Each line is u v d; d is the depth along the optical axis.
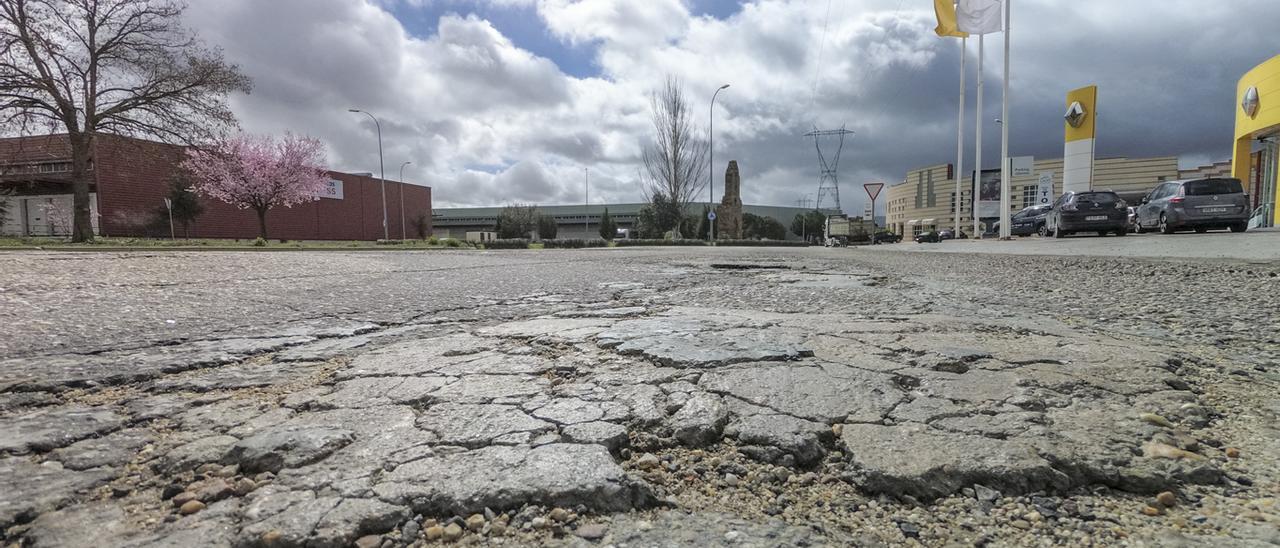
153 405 2.21
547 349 3.06
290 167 38.03
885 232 47.66
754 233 72.94
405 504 1.47
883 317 4.11
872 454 1.75
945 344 3.10
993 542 1.40
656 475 1.68
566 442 1.82
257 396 2.33
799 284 6.61
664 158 42.38
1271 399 2.29
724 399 2.21
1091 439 1.85
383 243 32.41
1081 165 27.62
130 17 22.75
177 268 7.69
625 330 3.54
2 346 3.15
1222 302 4.75
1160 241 13.14
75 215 22.92
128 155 25.39
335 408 2.14
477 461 1.69
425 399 2.24
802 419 2.01
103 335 3.46
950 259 11.16
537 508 1.48
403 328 3.77
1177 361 2.78
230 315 4.21
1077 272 7.55
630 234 63.03
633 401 2.18
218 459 1.72
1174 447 1.81
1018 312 4.45
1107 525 1.46
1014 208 67.75
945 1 24.83
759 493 1.61
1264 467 1.72
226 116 25.17
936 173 76.25
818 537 1.41
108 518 1.43
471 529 1.40
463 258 12.03
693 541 1.37
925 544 1.39
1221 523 1.45
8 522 1.41
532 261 10.99
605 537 1.39
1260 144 26.70
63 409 2.18
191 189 36.66
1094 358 2.80
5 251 13.30
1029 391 2.30
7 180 34.59
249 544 1.33
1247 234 14.08
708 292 5.82
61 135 26.34
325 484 1.57
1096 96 26.83
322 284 6.22
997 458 1.72
